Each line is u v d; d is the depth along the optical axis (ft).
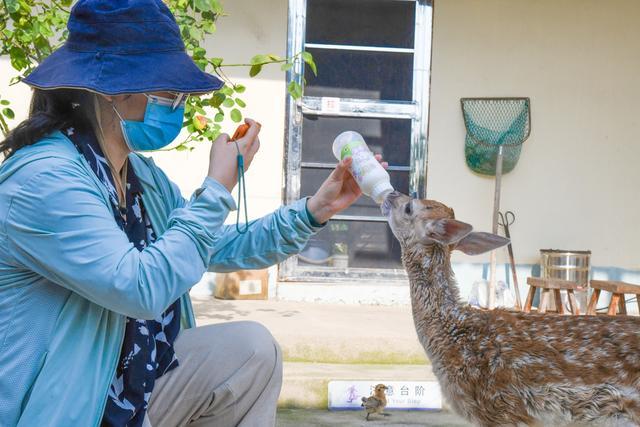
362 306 23.95
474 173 25.14
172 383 8.86
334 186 9.58
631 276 25.40
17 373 7.15
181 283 7.37
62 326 7.27
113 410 7.66
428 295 11.64
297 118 24.53
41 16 14.78
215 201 7.72
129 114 7.76
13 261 7.21
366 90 24.89
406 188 25.16
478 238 11.94
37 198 7.06
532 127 25.18
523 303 25.11
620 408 10.48
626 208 25.41
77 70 7.47
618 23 25.29
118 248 7.14
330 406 16.88
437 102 25.04
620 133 25.38
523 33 25.13
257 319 20.56
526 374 10.72
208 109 23.81
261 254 9.57
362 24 24.84
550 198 25.27
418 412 16.87
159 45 7.60
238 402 8.93
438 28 24.98
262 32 24.26
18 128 7.47
